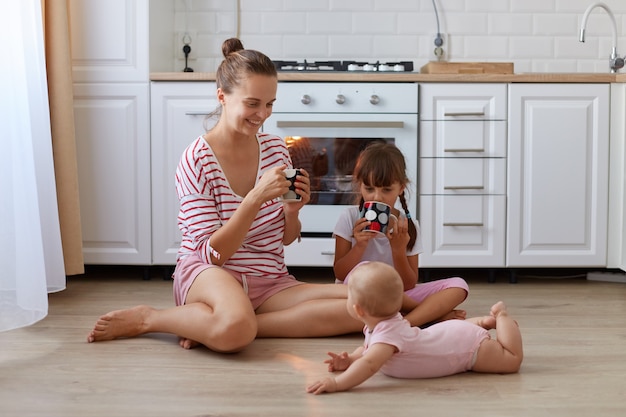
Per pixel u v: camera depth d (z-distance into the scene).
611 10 4.11
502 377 2.04
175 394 1.89
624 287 3.47
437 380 2.01
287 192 2.38
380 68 3.77
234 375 2.05
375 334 1.98
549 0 4.10
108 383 1.99
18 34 2.62
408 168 3.53
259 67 2.34
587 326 2.66
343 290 2.48
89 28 3.55
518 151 3.55
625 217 3.55
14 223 2.49
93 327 2.63
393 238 2.54
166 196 3.57
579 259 3.59
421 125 3.54
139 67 3.55
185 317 2.31
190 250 2.51
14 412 1.77
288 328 2.45
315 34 4.11
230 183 2.49
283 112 3.52
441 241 3.57
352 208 2.70
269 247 2.56
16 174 2.51
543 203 3.57
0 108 2.51
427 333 2.03
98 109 3.56
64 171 3.37
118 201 3.58
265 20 4.11
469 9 4.10
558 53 4.11
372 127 3.50
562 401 1.84
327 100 3.52
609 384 1.97
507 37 4.11
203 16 4.10
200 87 3.54
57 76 3.35
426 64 3.84
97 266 4.02
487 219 3.57
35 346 2.37
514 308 2.99
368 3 4.09
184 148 3.55
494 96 3.53
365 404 1.82
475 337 2.06
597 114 3.55
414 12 4.10
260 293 2.54
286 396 1.88
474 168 3.55
